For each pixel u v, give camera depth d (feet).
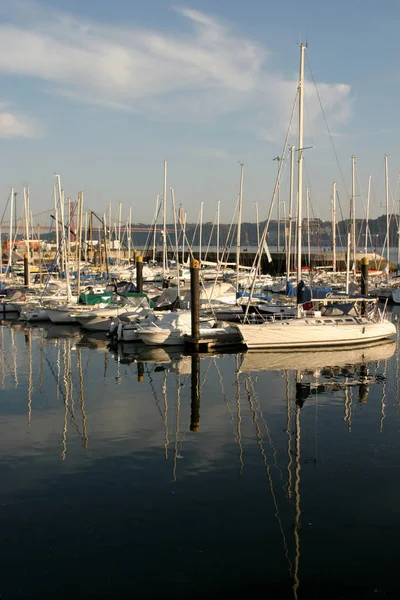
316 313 97.09
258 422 54.39
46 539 32.24
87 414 57.57
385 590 27.37
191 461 44.16
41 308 134.62
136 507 36.19
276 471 42.04
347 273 141.28
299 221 95.50
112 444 48.19
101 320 119.34
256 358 87.66
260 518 34.55
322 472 41.78
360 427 52.60
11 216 214.48
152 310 117.50
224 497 37.58
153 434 50.88
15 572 28.99
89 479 40.68
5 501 37.11
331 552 30.66
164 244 165.17
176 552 30.78
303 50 93.40
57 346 101.19
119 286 160.45
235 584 27.94
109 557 30.35
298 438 49.55
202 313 121.39
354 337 95.96
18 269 219.20
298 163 94.58
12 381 73.05
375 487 39.01
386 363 82.64
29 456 45.34
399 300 167.84
